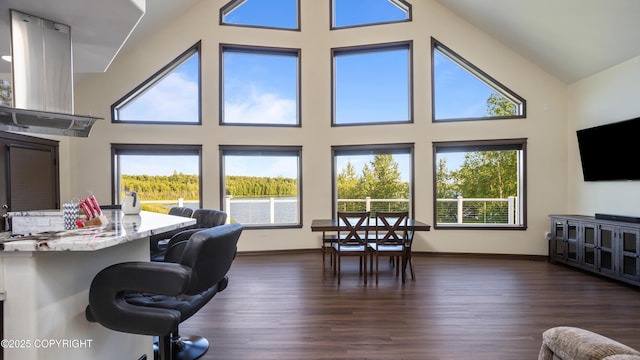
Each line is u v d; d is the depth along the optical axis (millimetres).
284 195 5680
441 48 5395
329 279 3926
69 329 1354
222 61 5445
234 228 1605
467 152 5324
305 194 5551
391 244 3953
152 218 2299
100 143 5117
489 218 5277
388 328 2564
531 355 2162
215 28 5414
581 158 4602
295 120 5703
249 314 2854
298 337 2420
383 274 4160
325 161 5582
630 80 4027
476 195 5312
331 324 2643
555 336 1149
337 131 5578
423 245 5277
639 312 2877
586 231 4121
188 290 1304
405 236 3842
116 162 5246
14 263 1189
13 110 1864
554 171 5004
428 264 4684
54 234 1418
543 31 4379
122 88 5184
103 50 2693
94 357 1496
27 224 1525
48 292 1252
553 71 4922
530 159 5047
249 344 2314
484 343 2324
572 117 4906
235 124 5422
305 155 5566
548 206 5000
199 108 5379
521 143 5062
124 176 5301
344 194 5656
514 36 4820
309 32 5629
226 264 1583
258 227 5426
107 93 5145
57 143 4734
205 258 1366
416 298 3244
